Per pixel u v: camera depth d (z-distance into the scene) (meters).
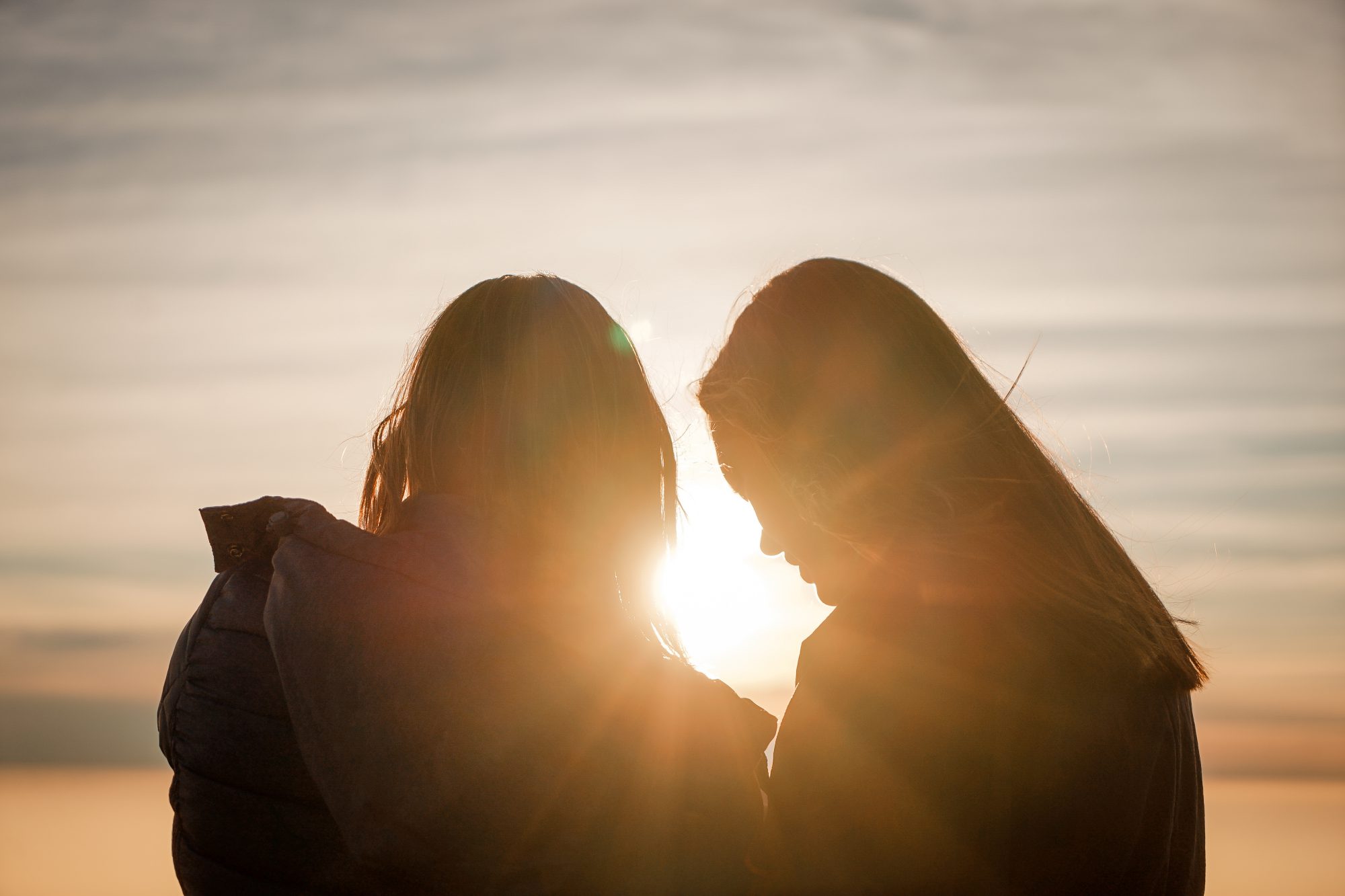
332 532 1.34
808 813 1.36
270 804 1.30
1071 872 1.25
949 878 1.27
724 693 1.47
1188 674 1.38
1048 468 1.44
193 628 1.38
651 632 1.52
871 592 1.42
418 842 1.23
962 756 1.28
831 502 1.44
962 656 1.30
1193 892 1.37
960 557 1.35
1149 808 1.29
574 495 1.44
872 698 1.34
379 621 1.26
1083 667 1.29
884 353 1.45
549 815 1.26
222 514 1.41
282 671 1.28
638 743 1.31
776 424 1.49
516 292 1.50
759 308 1.53
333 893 1.28
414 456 1.47
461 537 1.35
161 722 1.38
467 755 1.23
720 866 1.35
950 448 1.41
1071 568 1.36
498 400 1.44
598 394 1.47
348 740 1.24
